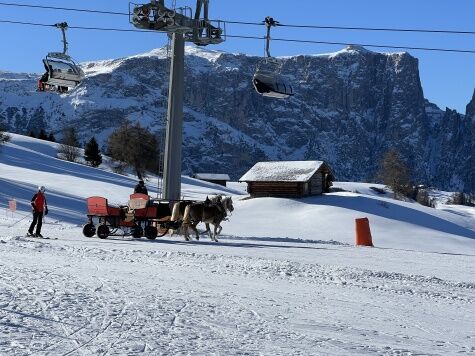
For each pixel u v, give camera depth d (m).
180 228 31.05
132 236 28.69
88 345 7.98
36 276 13.44
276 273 17.27
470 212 155.75
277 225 66.81
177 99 34.12
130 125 149.88
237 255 21.69
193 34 34.34
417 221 76.88
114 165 148.50
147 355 7.64
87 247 21.53
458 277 19.72
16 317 9.23
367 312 12.32
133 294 11.96
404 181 162.62
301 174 82.38
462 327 11.41
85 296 11.29
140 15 33.16
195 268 17.34
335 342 9.28
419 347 9.39
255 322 10.35
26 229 32.50
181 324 9.65
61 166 112.94
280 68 34.31
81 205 57.59
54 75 34.91
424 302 14.24
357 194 85.88
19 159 109.25
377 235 67.69
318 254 24.81
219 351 8.11
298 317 11.15
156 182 137.38
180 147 34.28
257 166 86.25
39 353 7.45
